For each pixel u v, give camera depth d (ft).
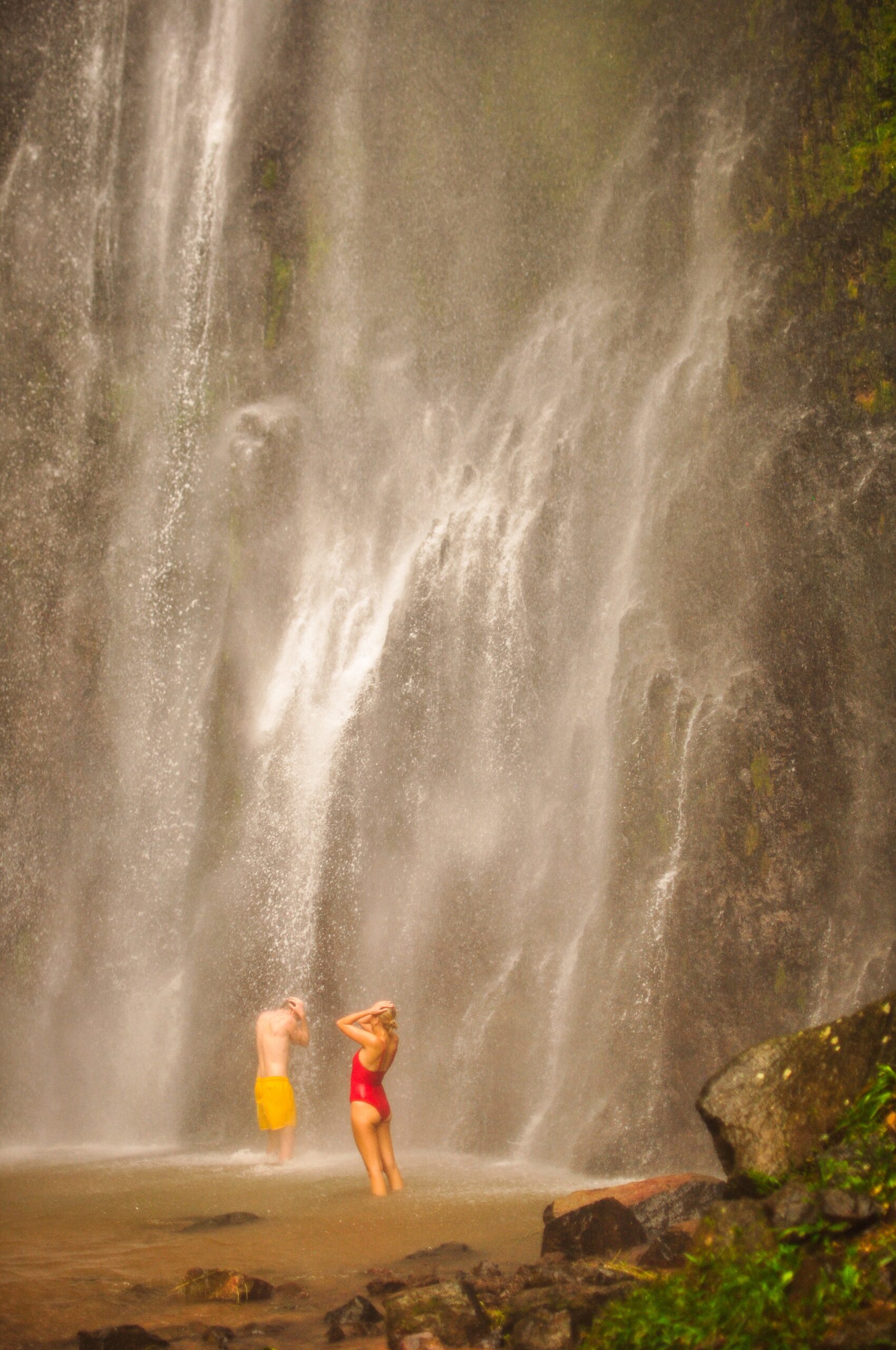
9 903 51.78
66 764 54.90
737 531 40.83
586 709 45.50
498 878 44.47
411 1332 12.76
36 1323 14.88
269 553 59.21
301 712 54.39
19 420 61.00
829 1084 13.12
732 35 48.19
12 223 63.36
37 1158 37.22
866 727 36.04
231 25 66.59
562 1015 38.91
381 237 62.49
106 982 50.52
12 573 57.93
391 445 59.41
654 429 46.85
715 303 45.68
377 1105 26.61
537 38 58.49
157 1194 26.91
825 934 34.45
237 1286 16.05
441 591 51.96
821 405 40.24
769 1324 9.79
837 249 41.55
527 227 57.31
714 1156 32.14
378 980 44.86
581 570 48.42
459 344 59.06
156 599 59.21
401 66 62.95
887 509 37.78
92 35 66.49
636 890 38.11
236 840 51.49
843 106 42.80
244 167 65.26
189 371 63.52
